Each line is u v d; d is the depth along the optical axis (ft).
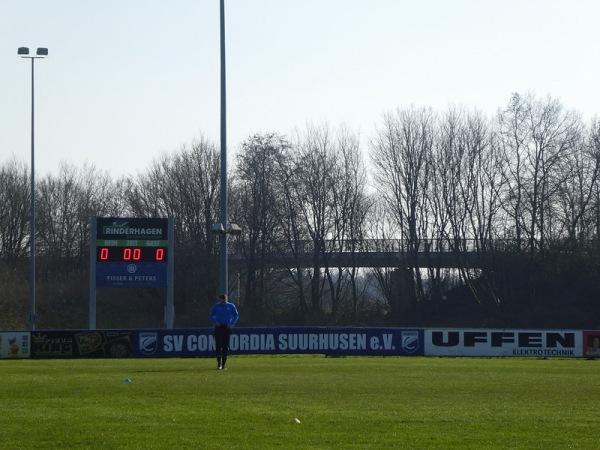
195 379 95.71
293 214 349.00
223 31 162.71
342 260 353.92
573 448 50.31
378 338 165.48
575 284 324.19
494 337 164.96
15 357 162.09
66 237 411.34
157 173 364.99
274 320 329.72
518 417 62.64
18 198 415.23
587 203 321.52
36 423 58.95
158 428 56.85
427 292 355.36
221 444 51.06
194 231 352.69
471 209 336.49
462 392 81.10
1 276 352.90
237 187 352.28
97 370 115.14
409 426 58.08
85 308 326.65
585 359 161.58
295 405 69.51
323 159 351.67
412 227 343.67
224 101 162.30
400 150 344.90
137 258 202.08
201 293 339.57
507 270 325.42
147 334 164.35
